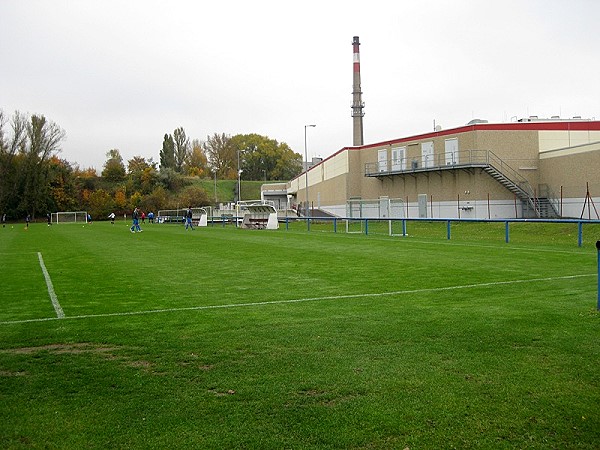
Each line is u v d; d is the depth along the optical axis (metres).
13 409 4.96
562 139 47.06
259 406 4.95
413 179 52.69
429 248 21.02
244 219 47.50
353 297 10.33
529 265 14.91
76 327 8.14
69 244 27.44
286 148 143.75
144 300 10.41
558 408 4.79
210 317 8.70
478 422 4.55
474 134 46.25
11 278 14.01
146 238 31.84
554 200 44.72
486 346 6.66
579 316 8.16
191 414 4.80
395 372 5.78
